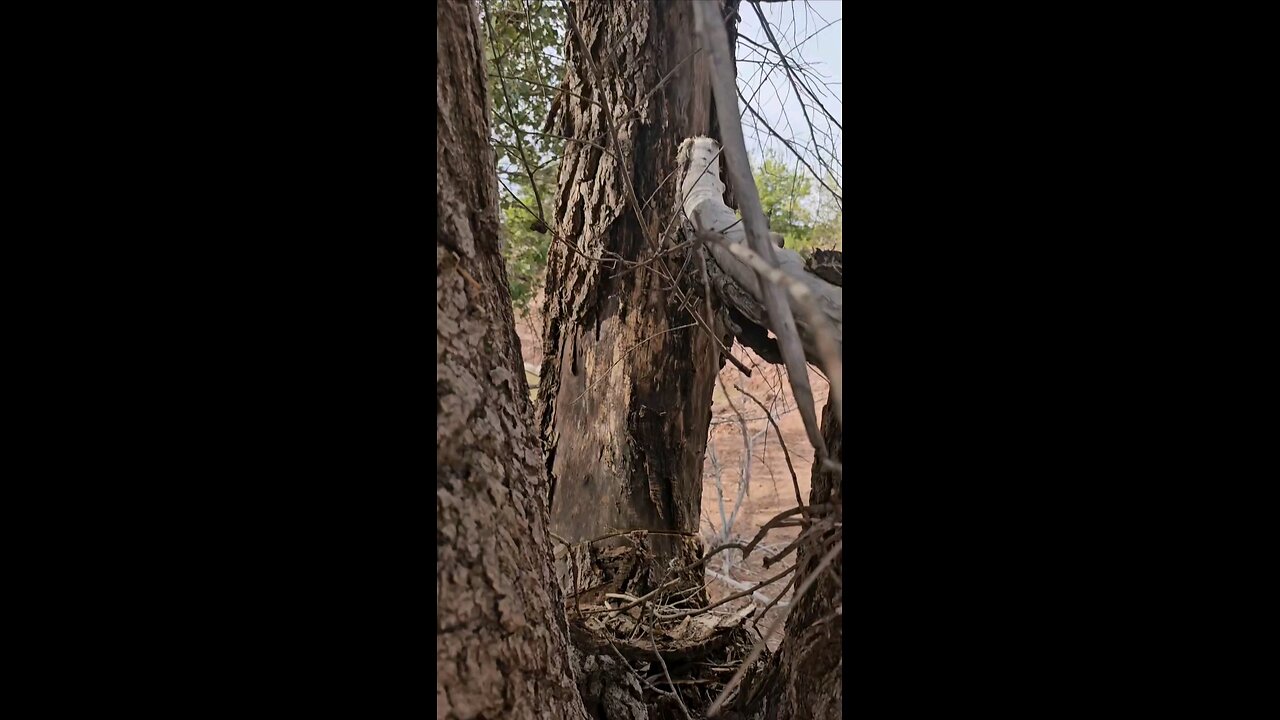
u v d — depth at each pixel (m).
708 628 1.58
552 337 1.92
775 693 1.13
